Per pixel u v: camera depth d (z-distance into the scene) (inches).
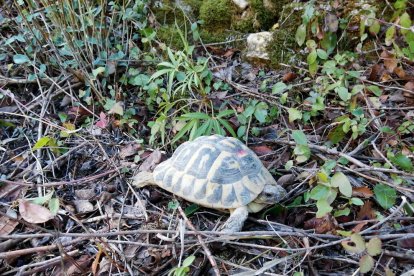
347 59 25.2
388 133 21.2
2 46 26.5
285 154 21.6
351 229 17.6
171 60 24.4
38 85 25.6
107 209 19.3
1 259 16.9
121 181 20.6
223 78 25.8
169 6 29.7
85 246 17.6
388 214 18.1
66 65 25.2
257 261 16.7
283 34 27.0
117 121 23.3
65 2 24.6
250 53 27.4
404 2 23.9
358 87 22.1
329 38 25.8
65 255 15.8
